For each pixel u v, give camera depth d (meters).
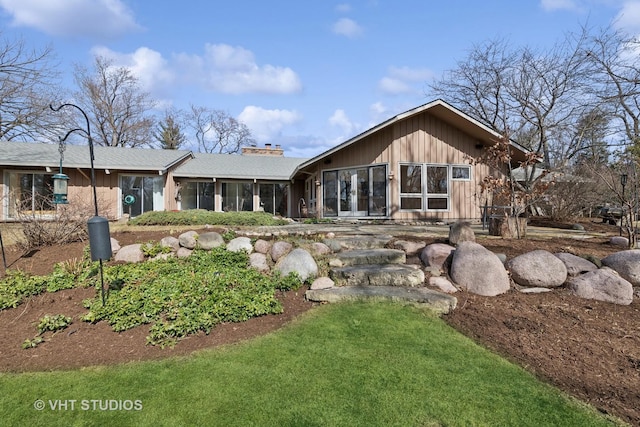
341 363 2.90
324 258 5.42
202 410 2.34
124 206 15.08
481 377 2.67
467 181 13.07
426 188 12.62
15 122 17.67
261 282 4.71
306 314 3.98
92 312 3.80
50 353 3.18
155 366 2.92
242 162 18.88
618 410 2.29
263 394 2.49
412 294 4.26
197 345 3.29
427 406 2.33
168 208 15.64
